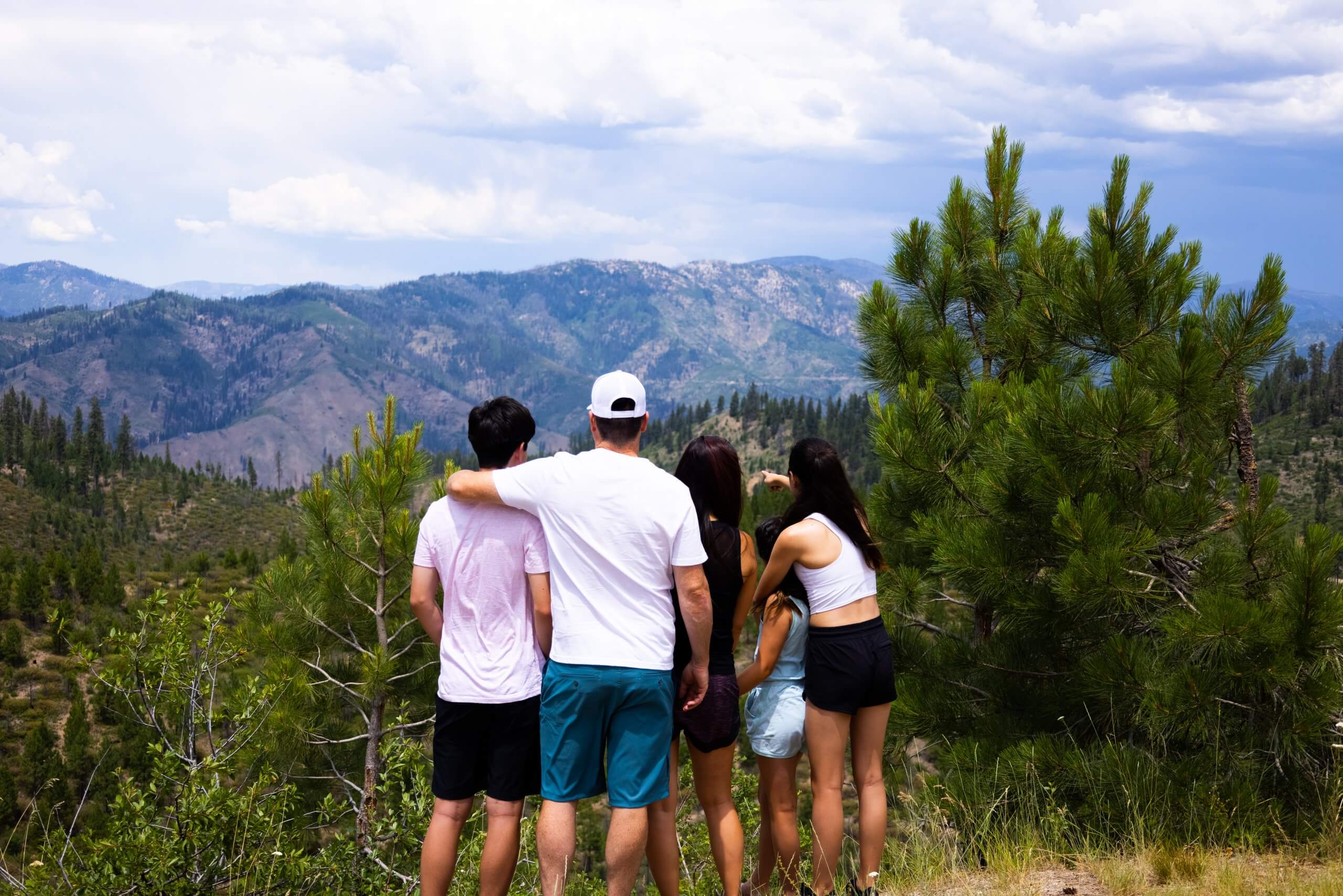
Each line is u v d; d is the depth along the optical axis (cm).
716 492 350
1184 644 574
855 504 398
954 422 767
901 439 711
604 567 317
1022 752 599
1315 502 11081
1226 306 661
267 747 780
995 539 664
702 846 795
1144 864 469
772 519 418
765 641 408
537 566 334
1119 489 639
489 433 348
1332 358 16562
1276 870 446
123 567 13950
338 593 933
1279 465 13225
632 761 319
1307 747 566
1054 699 700
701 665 339
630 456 331
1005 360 812
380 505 889
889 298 827
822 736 388
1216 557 621
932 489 731
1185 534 621
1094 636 673
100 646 458
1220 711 562
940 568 697
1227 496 639
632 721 320
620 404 327
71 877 408
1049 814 520
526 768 343
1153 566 655
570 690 315
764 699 416
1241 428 676
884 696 397
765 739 412
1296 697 535
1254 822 518
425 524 347
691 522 322
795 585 404
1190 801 527
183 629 474
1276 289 628
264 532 19225
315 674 937
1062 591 598
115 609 8412
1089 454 620
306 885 471
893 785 684
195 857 434
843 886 406
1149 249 710
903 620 780
